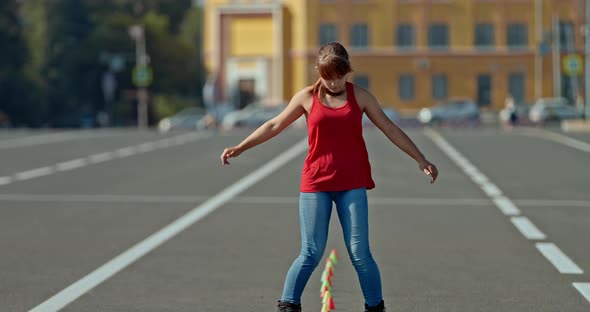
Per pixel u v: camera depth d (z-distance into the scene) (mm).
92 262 21266
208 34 177125
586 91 162875
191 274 19750
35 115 199250
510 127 126500
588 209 31750
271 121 14094
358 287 18188
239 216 29953
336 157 13914
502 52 172375
